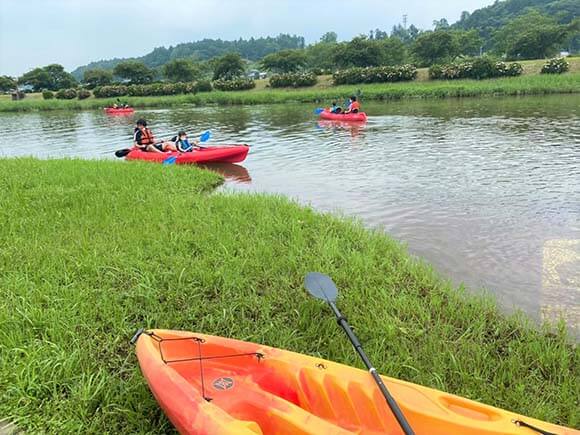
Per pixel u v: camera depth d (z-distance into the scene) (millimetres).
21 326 4191
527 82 37281
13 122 33594
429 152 14500
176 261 5559
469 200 9078
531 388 3557
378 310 4637
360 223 7414
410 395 2852
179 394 2842
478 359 3830
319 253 5918
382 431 2793
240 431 2469
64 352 3760
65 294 4734
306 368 3158
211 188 10633
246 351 3373
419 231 7438
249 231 6664
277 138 19438
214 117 30750
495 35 81812
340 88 45594
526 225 7559
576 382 3590
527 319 4535
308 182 11336
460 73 44656
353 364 3779
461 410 2752
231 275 5223
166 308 4688
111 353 3963
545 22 74812
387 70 47906
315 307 4652
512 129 18469
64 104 47188
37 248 5867
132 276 5215
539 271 5863
